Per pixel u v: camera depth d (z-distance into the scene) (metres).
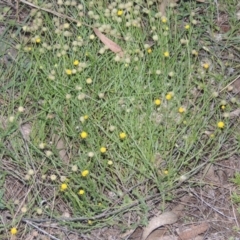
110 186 0.71
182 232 0.70
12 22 0.82
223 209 0.72
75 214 0.69
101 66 0.78
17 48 0.78
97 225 0.68
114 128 0.72
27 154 0.73
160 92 0.77
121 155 0.73
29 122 0.76
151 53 0.79
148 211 0.70
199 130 0.73
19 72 0.78
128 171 0.72
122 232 0.69
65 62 0.76
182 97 0.78
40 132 0.73
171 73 0.76
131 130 0.72
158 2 0.85
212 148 0.75
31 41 0.80
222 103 0.74
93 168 0.72
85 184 0.70
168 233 0.70
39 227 0.69
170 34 0.81
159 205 0.71
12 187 0.72
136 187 0.71
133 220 0.70
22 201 0.69
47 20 0.81
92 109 0.74
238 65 0.81
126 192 0.70
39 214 0.70
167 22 0.81
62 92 0.75
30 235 0.69
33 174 0.70
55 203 0.71
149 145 0.71
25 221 0.69
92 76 0.77
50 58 0.79
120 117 0.73
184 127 0.73
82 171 0.69
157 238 0.70
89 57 0.78
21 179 0.71
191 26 0.82
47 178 0.72
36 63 0.76
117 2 0.82
